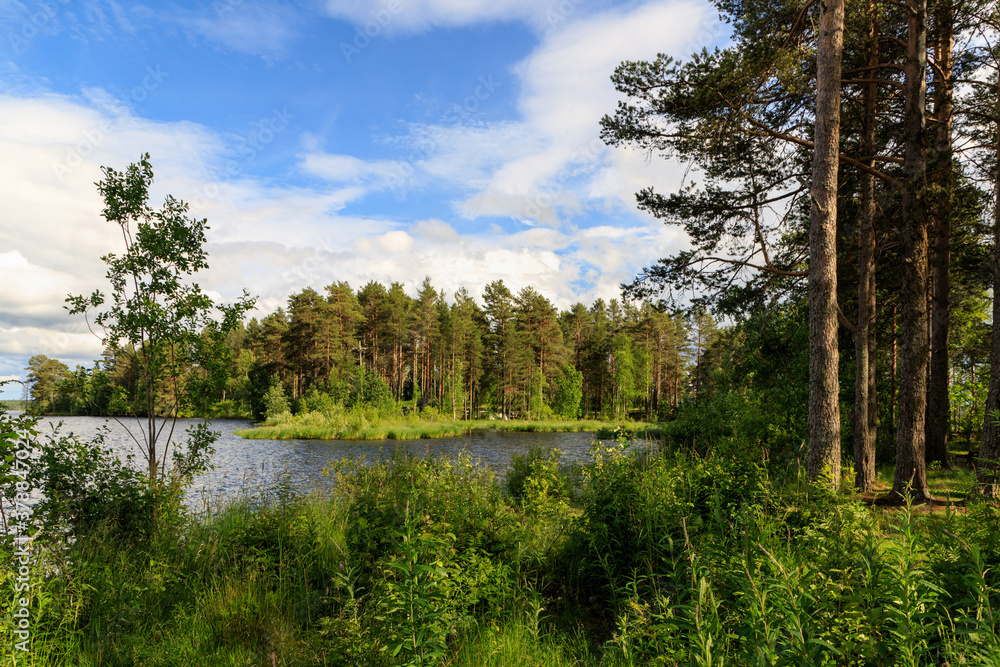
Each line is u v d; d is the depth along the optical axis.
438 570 3.56
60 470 6.50
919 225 9.01
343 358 57.81
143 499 7.08
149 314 7.87
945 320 13.88
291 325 59.75
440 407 59.56
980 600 2.46
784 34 10.39
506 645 4.13
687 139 11.17
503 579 5.12
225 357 8.41
